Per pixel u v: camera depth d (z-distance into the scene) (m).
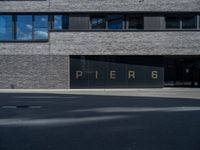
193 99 21.72
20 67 32.38
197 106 17.42
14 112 14.87
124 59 32.50
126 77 32.47
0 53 32.34
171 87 33.69
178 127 11.23
